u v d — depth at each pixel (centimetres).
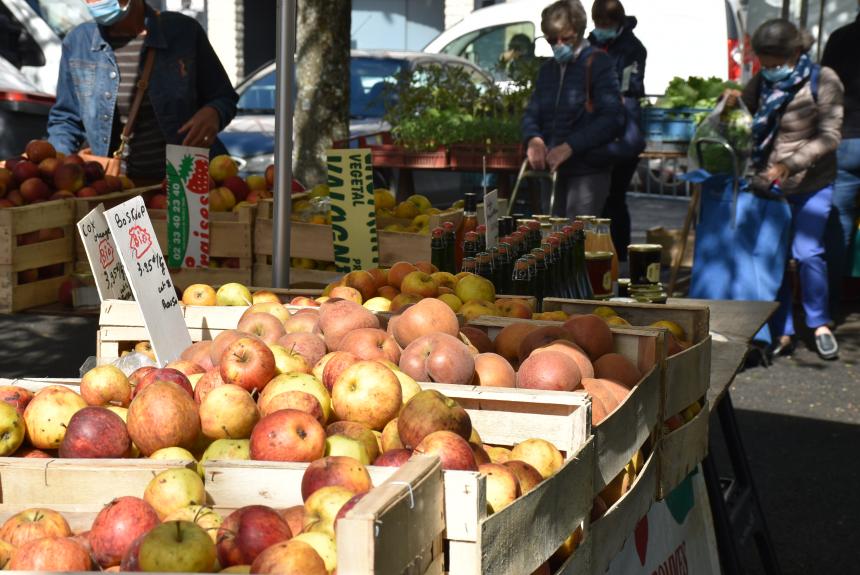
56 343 580
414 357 258
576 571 217
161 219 538
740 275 752
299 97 942
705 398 335
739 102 743
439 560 176
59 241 499
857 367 766
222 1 2017
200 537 172
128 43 608
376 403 232
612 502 258
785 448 615
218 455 219
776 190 738
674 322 346
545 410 237
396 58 1240
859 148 836
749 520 409
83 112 618
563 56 733
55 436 229
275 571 162
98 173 563
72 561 176
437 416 219
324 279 504
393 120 999
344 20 934
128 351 319
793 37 720
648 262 439
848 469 584
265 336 293
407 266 367
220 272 505
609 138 727
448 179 1130
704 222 760
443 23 2162
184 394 223
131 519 184
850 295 968
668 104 1035
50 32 1055
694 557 331
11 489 204
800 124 726
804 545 496
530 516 192
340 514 163
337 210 468
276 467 199
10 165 538
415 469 170
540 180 962
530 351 285
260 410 233
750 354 790
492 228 449
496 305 338
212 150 658
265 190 568
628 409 253
